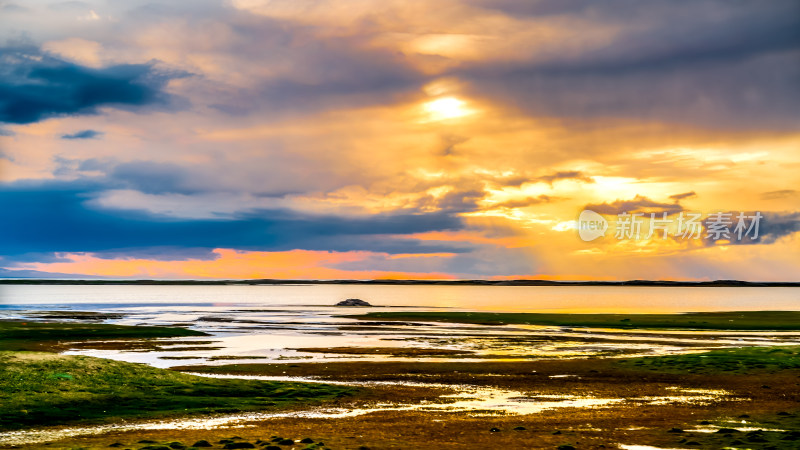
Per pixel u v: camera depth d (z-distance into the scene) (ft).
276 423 94.27
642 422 94.17
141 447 76.64
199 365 165.27
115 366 127.44
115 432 88.17
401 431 88.17
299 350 205.05
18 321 357.61
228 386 122.31
